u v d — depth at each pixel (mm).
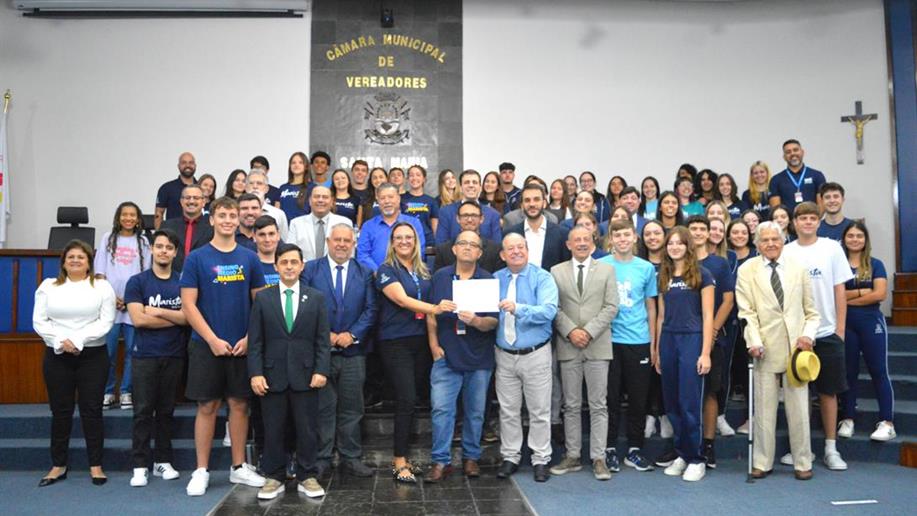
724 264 5340
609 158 10031
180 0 9523
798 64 9828
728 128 9992
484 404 4992
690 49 10086
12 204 9391
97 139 9562
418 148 9828
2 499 4559
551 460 5473
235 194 7379
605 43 10094
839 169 9523
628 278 5258
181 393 6082
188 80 9719
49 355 4988
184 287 4691
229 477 5090
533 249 5676
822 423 5570
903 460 5371
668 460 5367
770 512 4238
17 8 9383
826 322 5355
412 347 4988
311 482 4602
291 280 4660
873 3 9469
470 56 9992
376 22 9906
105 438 5578
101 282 5078
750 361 5227
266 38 9812
